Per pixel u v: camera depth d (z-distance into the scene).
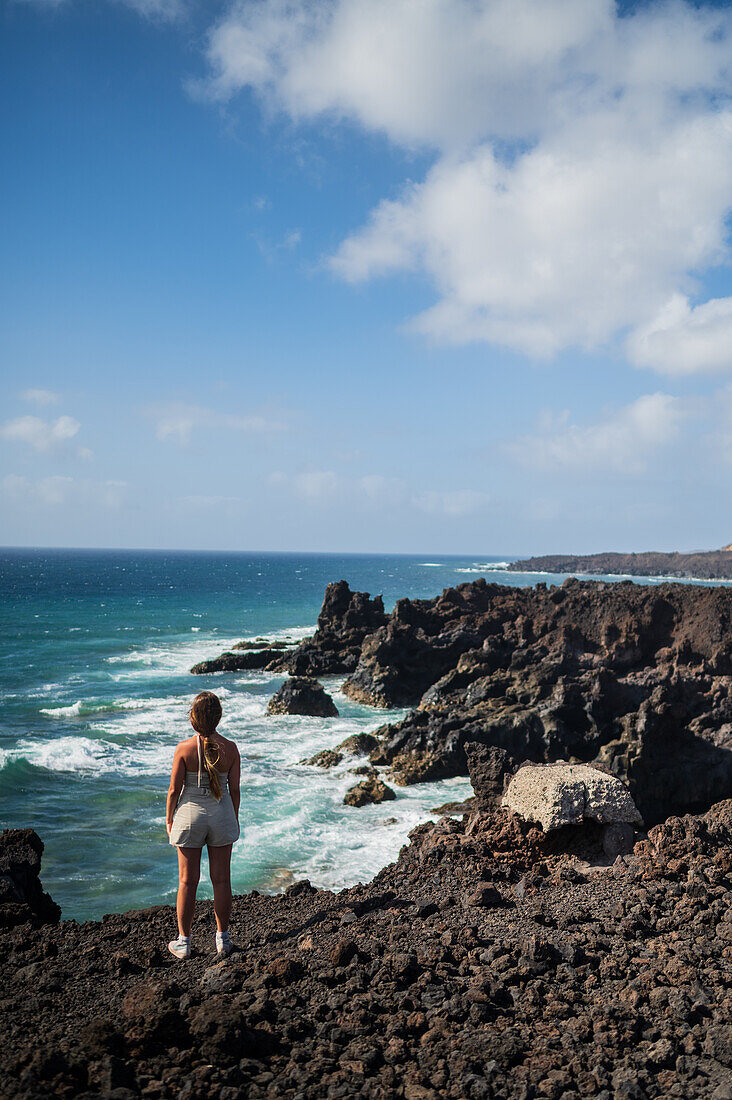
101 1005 5.12
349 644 56.25
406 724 32.03
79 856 20.03
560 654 38.31
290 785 26.52
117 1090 3.79
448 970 5.70
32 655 60.12
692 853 8.44
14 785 26.16
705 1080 4.20
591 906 7.18
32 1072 3.85
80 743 31.89
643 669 38.69
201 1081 3.98
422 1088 4.04
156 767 28.73
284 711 38.81
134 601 116.06
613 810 9.30
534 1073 4.23
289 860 19.22
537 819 9.41
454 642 46.59
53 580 168.25
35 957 6.32
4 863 8.28
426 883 8.30
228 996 5.10
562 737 29.38
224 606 109.81
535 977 5.57
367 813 23.45
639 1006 5.11
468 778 28.34
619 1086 4.06
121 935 6.82
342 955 5.71
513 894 7.73
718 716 30.22
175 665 56.75
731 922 6.49
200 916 7.43
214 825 5.99
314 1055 4.38
